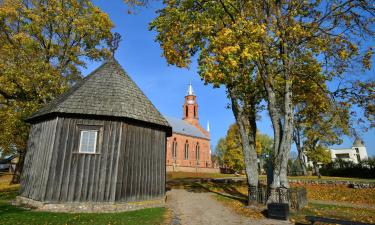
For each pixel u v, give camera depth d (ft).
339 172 132.98
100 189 43.62
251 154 53.01
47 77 71.56
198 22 47.88
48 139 45.96
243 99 61.67
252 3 50.90
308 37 48.37
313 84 54.08
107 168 44.86
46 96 72.69
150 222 33.91
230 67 40.34
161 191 53.06
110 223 32.73
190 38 50.78
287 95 49.29
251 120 60.59
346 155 266.98
